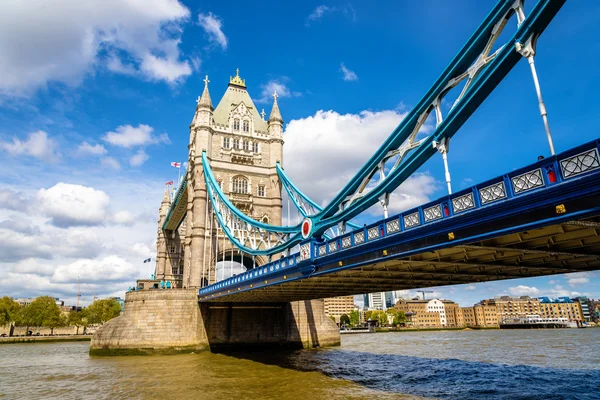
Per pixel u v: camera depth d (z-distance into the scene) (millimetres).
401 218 17688
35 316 98312
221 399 23250
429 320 186000
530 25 13000
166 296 48594
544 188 11641
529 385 26422
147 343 46688
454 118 16000
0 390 27266
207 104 61281
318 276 24469
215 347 49156
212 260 57188
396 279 25359
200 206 56656
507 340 71250
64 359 45406
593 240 15586
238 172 61656
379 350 52125
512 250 16547
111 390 26484
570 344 58375
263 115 70188
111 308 114375
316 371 33000
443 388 25719
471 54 16422
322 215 25250
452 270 22219
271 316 52906
